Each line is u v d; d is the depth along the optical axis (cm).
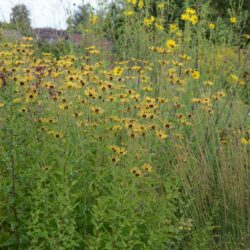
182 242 382
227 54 653
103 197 320
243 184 415
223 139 484
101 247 316
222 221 412
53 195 330
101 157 360
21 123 344
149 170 341
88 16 622
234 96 563
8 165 329
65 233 324
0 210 327
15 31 575
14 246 326
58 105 371
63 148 340
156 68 525
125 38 605
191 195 413
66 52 584
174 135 423
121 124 390
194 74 492
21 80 371
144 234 338
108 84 409
